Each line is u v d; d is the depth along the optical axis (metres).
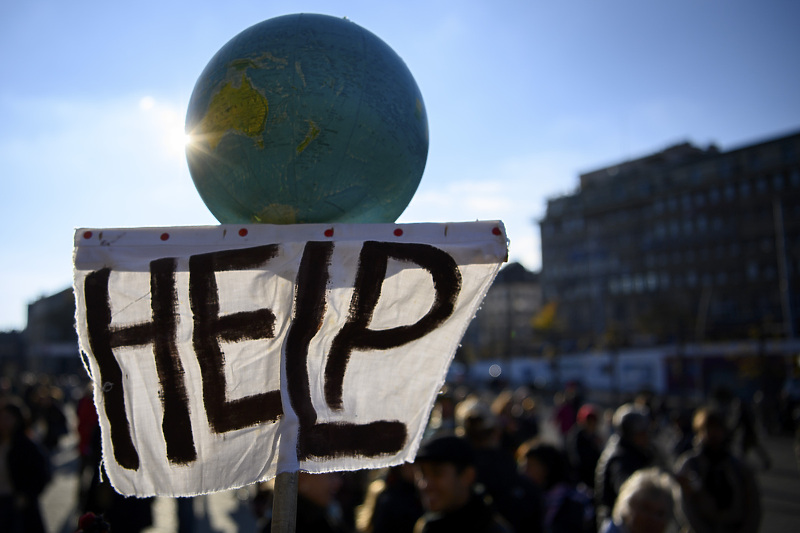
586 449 6.66
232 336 1.58
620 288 67.31
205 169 1.64
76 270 1.59
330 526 3.04
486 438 4.09
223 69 1.62
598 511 4.95
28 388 17.97
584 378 44.00
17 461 5.12
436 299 1.61
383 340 1.60
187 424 1.55
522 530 3.75
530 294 86.06
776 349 34.75
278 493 1.51
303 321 1.59
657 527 3.18
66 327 66.19
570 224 73.31
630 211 67.69
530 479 3.96
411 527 3.52
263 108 1.56
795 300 55.12
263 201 1.61
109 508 3.86
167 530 7.41
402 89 1.67
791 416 22.11
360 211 1.65
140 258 1.60
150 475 1.52
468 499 2.71
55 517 8.33
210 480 1.52
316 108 1.55
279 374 1.57
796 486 11.88
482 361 55.56
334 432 1.55
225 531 7.84
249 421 1.55
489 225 1.62
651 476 3.32
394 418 1.58
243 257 1.60
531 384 42.53
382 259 1.60
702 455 4.34
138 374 1.56
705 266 60.97
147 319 1.58
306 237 1.60
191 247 1.61
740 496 4.22
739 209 59.16
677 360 39.03
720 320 58.62
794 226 55.81
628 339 59.00
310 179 1.57
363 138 1.58
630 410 4.95
